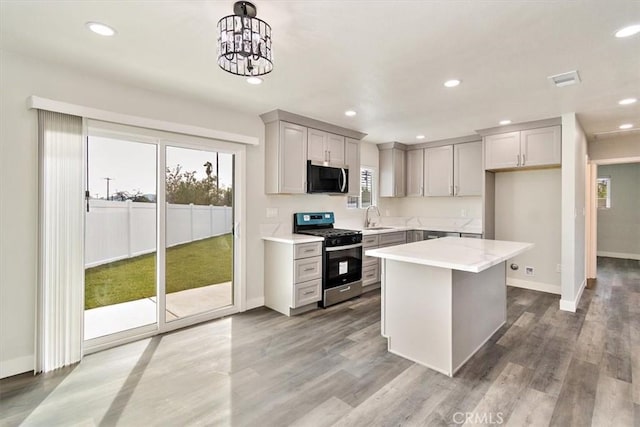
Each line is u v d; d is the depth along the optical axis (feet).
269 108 11.48
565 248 12.20
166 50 7.16
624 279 16.98
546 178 14.67
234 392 6.93
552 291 14.57
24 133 7.61
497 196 16.01
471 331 8.57
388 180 17.97
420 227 18.43
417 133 15.47
